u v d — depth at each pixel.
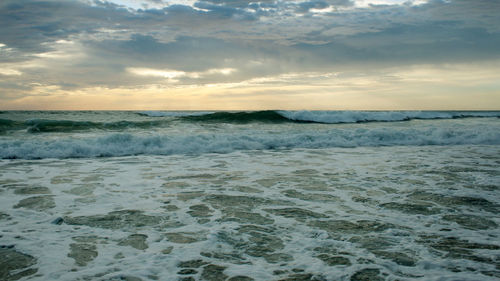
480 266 2.35
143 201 3.94
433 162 6.74
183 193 4.31
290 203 3.90
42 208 3.62
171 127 13.70
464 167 6.18
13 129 11.81
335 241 2.79
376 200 4.02
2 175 5.33
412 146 9.54
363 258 2.47
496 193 4.35
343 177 5.32
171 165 6.38
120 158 7.18
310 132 10.85
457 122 19.17
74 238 2.81
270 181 5.04
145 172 5.68
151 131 11.90
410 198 4.11
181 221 3.26
